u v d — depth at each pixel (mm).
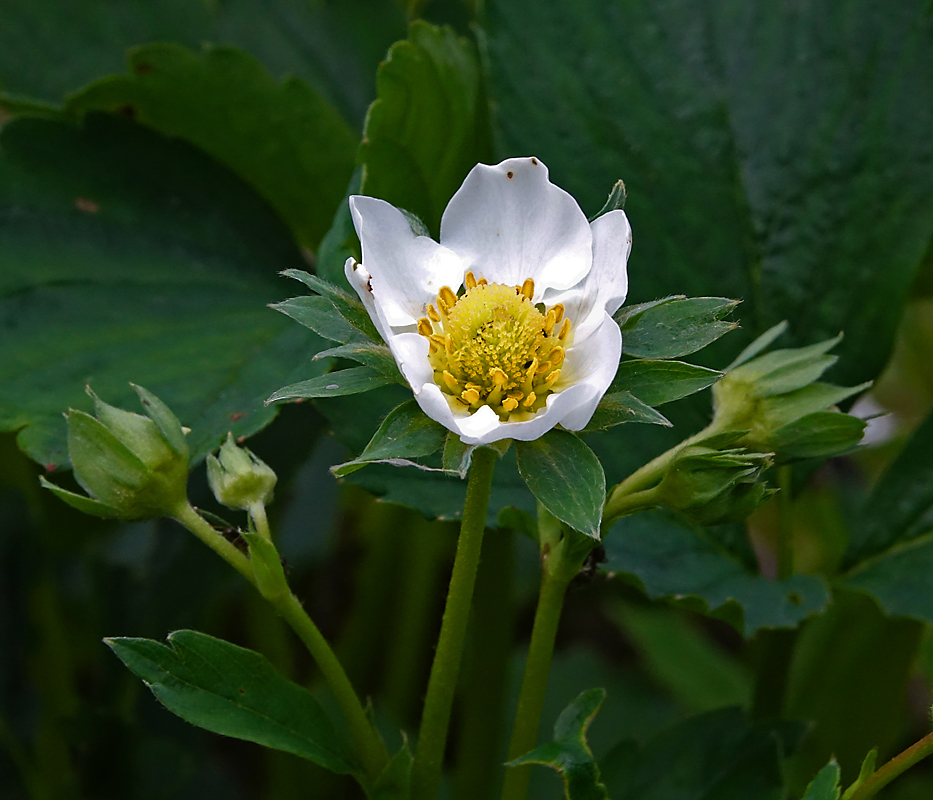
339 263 371
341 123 416
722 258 402
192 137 417
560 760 338
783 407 350
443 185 401
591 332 342
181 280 402
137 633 426
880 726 424
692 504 341
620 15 406
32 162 406
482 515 340
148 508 345
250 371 383
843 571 393
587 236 343
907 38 402
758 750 380
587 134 402
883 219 400
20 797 418
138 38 434
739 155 403
